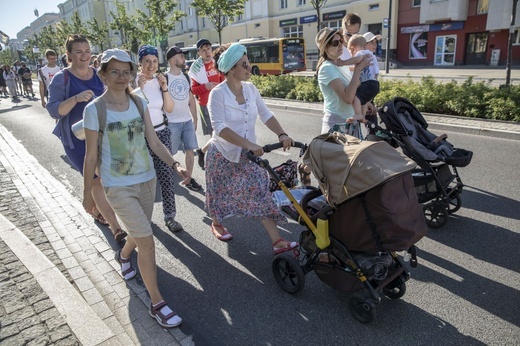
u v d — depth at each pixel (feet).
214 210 12.76
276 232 12.39
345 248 9.50
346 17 18.58
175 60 17.61
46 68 34.71
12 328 9.53
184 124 18.54
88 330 9.45
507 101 28.81
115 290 11.38
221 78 21.17
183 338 9.52
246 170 12.08
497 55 92.22
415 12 103.45
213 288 11.55
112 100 9.64
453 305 10.28
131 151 9.71
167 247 14.01
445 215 14.01
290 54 95.30
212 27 162.40
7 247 13.51
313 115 38.42
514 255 12.40
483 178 18.76
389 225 8.63
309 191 11.16
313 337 9.45
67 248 13.73
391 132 14.98
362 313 9.75
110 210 14.11
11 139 33.76
